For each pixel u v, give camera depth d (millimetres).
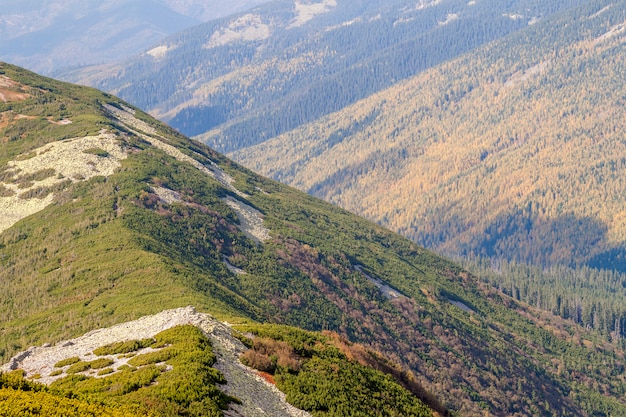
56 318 90438
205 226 146375
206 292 98375
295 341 68500
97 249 114562
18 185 147125
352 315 149125
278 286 140625
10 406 40500
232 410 49750
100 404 44406
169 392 48344
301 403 57406
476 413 139500
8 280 112312
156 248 118000
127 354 59312
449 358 158375
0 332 90625
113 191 143125
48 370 60719
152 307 84062
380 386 67438
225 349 60844
